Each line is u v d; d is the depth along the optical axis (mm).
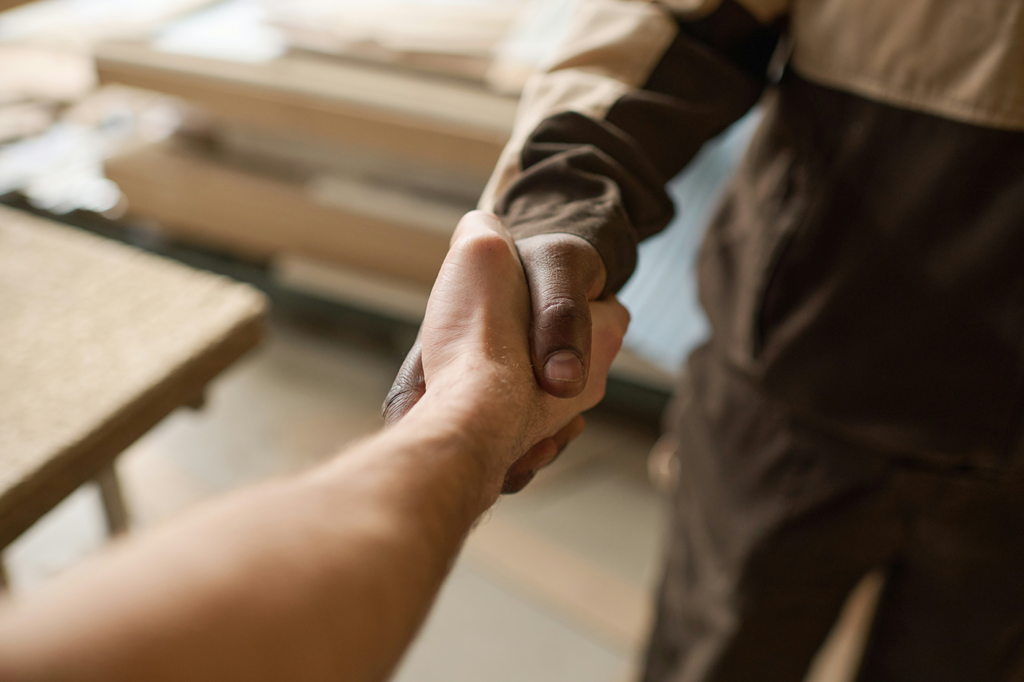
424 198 1572
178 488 1518
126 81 1520
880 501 665
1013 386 594
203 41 1575
